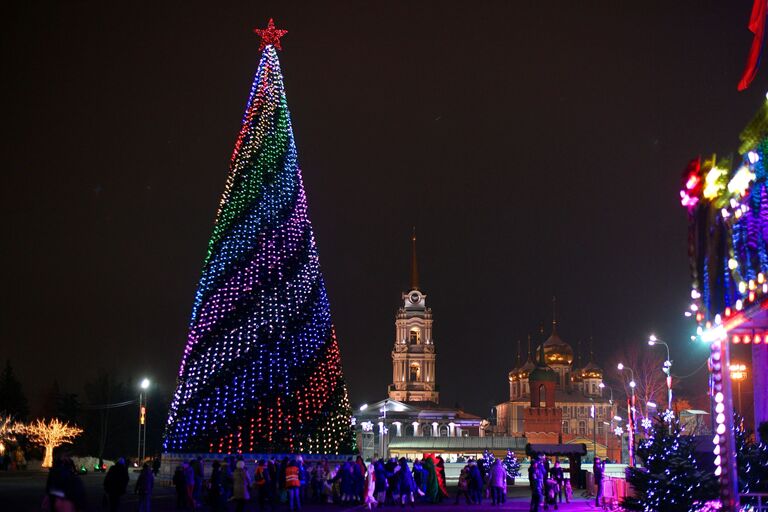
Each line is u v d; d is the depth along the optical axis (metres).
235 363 54.06
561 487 49.59
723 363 21.14
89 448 117.69
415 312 185.12
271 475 40.28
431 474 48.72
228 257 55.72
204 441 53.53
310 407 55.22
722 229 19.92
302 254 57.19
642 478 29.75
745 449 27.56
